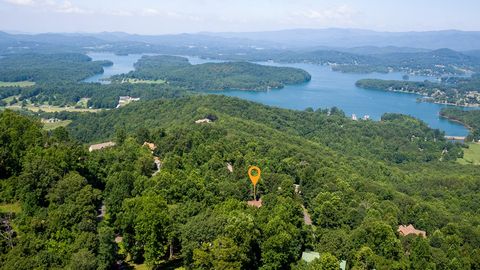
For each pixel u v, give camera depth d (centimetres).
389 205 14862
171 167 15825
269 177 14912
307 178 15988
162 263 10094
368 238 10725
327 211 12619
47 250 9094
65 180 11362
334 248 10344
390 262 9869
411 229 13700
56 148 13350
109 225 10694
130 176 12888
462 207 19650
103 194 12375
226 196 13350
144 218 9612
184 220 10781
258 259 9781
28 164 11738
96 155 15238
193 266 9469
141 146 18862
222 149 18675
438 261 10531
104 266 8769
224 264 8881
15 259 8581
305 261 9744
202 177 14638
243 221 9531
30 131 13750
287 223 10425
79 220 10138
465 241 12812
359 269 9794
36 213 10562
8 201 11400
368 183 18088
